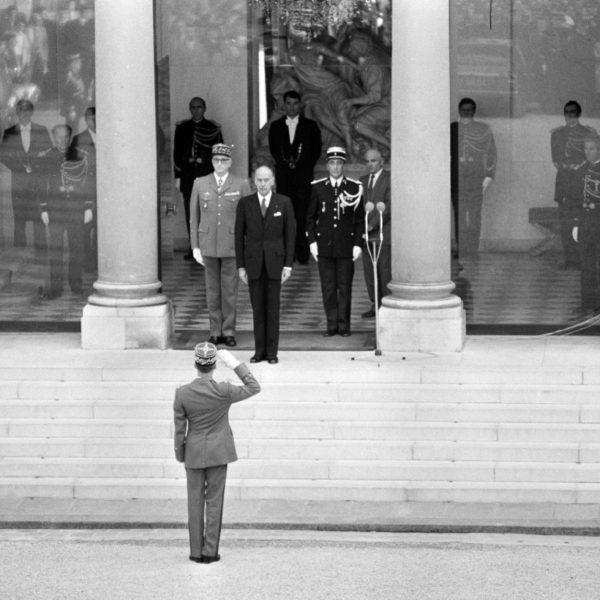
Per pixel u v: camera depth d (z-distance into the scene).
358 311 36.81
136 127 33.31
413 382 30.69
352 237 34.28
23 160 36.19
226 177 33.44
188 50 38.62
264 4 38.69
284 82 38.97
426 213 32.94
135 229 33.47
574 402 29.92
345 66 38.94
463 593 23.17
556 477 28.41
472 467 28.56
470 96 35.25
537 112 35.22
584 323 35.56
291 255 32.00
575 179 35.28
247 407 29.95
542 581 23.78
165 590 23.30
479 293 35.78
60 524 27.06
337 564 24.70
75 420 29.98
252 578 23.92
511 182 35.41
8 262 36.50
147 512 27.69
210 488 24.94
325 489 28.27
